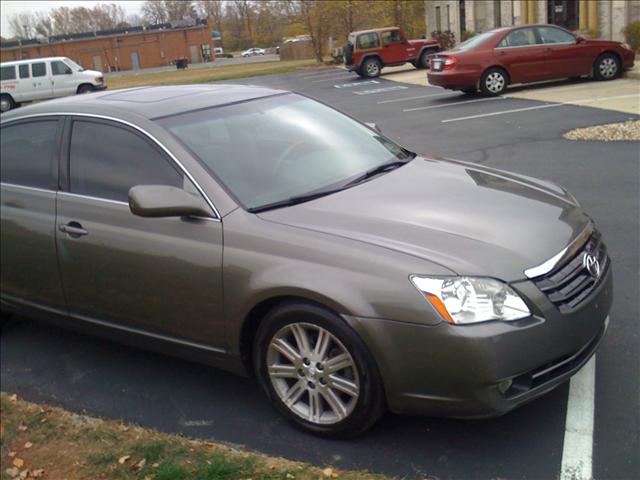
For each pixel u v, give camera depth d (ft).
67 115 14.76
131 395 13.80
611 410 11.32
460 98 55.72
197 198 12.27
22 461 11.94
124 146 13.65
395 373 10.32
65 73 95.20
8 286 15.71
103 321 14.10
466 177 13.57
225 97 15.02
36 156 15.03
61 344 16.55
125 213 13.21
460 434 11.19
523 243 10.84
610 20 78.38
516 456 10.50
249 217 11.87
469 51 53.83
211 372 14.34
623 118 37.42
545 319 10.16
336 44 157.99
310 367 11.26
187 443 11.75
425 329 10.00
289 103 15.48
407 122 46.83
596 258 11.66
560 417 11.28
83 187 14.08
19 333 17.38
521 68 53.83
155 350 13.62
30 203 14.74
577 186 24.98
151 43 279.69
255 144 13.62
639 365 12.53
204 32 283.18
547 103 46.32
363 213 11.71
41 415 13.33
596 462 10.16
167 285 12.54
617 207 21.91
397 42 92.48
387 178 13.39
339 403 11.10
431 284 10.06
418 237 10.86
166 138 13.12
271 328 11.51
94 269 13.65
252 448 11.51
